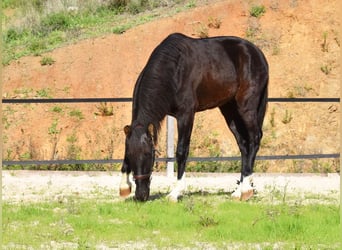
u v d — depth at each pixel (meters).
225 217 10.73
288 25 24.56
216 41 12.90
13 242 9.23
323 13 24.77
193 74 12.32
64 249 8.81
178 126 12.30
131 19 26.05
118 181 15.00
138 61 23.48
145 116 11.55
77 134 21.33
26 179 15.06
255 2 25.02
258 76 13.16
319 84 23.23
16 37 26.27
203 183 14.95
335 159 19.39
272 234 9.76
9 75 23.31
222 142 21.16
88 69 23.33
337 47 24.16
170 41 12.23
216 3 25.31
